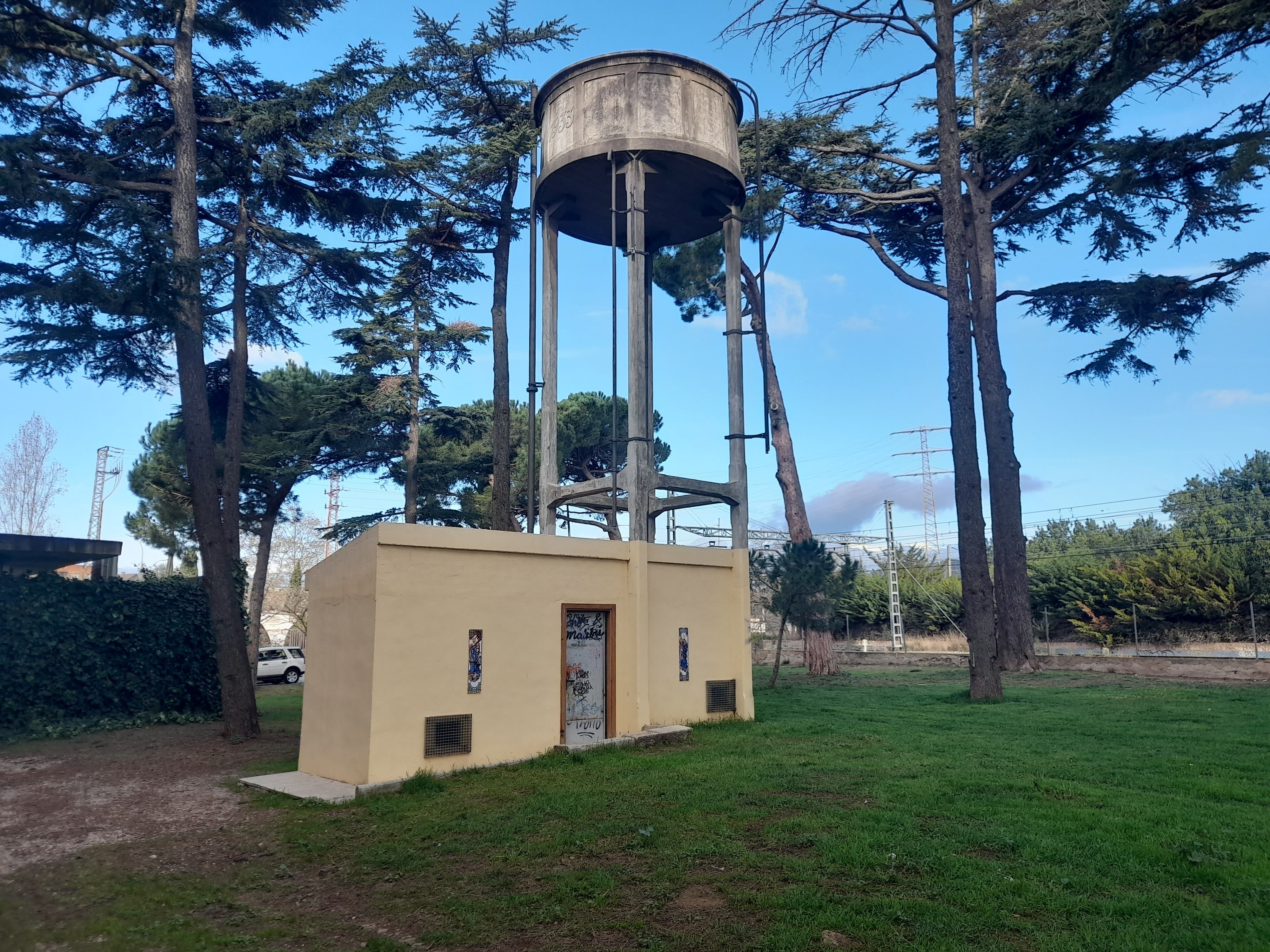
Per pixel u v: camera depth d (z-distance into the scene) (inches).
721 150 622.2
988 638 693.3
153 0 614.5
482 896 237.8
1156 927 202.2
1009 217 1047.6
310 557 2020.2
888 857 255.0
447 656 420.5
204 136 694.5
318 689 441.7
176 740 589.3
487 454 1256.2
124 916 232.1
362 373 1106.1
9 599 608.7
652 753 456.8
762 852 269.1
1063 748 446.0
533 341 640.4
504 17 837.2
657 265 1138.7
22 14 540.4
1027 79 958.4
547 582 473.1
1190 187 873.5
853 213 1114.7
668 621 549.3
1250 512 1594.5
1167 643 1434.5
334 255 751.7
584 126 605.9
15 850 303.9
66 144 637.9
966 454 716.0
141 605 682.2
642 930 209.6
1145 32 750.5
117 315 521.3
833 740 487.2
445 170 876.0
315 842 299.9
